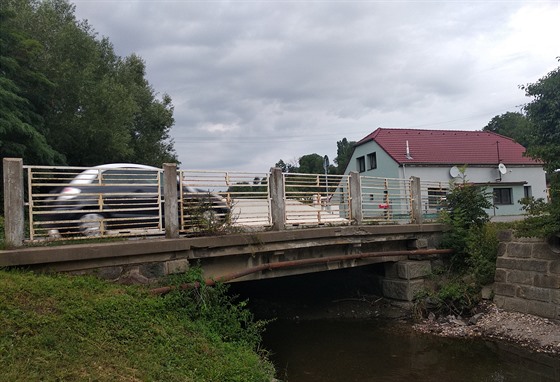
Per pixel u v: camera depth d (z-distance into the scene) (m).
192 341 6.43
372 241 12.06
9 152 13.92
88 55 19.83
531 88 10.55
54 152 15.54
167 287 7.48
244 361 6.45
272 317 12.88
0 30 15.16
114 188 8.77
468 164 26.59
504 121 56.56
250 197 9.60
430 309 12.56
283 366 8.93
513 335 10.17
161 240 7.79
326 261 10.98
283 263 9.91
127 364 5.12
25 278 6.12
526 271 11.16
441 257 13.59
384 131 29.67
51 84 17.03
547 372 8.09
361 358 9.31
